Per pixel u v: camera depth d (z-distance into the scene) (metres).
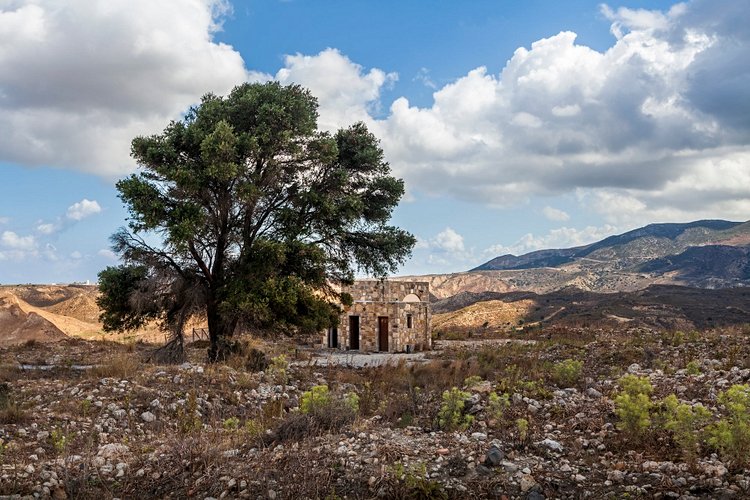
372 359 34.75
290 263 29.83
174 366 21.95
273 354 32.47
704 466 9.15
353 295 44.53
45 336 57.78
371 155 33.47
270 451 10.85
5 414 14.62
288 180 31.19
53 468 10.74
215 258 29.86
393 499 8.66
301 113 30.50
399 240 35.81
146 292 28.11
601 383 18.08
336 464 9.80
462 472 9.37
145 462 10.98
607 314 94.19
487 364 24.67
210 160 27.66
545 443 10.77
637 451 10.42
